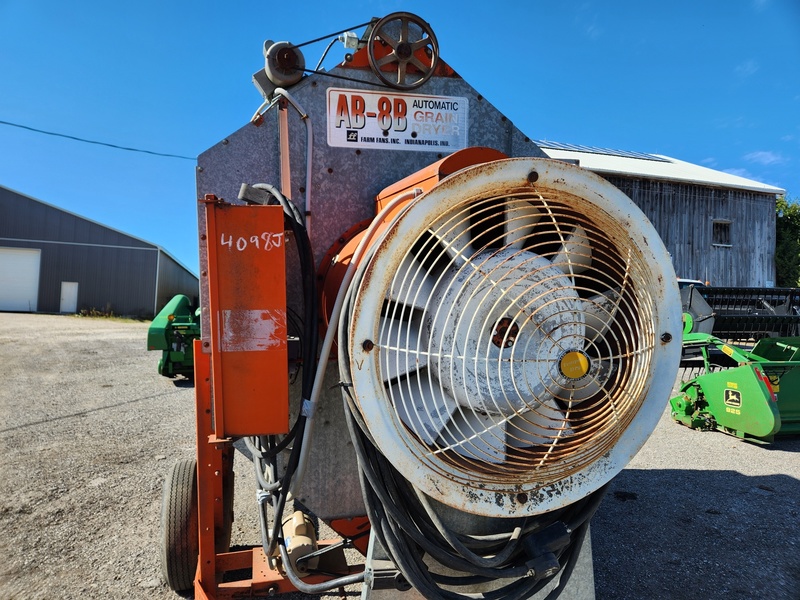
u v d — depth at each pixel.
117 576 3.12
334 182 2.57
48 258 28.06
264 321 1.93
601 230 1.87
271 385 1.94
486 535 1.98
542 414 1.91
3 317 22.06
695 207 17.55
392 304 1.93
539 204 1.93
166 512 2.74
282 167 2.52
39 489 4.37
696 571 3.25
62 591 2.97
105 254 29.00
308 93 2.55
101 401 7.55
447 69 2.73
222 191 2.48
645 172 16.56
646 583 3.12
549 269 1.78
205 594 2.37
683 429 6.50
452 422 1.85
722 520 3.97
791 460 5.38
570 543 2.03
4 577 3.09
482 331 1.65
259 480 2.33
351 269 1.87
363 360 1.59
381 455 1.84
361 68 2.62
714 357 6.88
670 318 1.88
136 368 10.41
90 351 12.51
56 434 5.92
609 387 2.04
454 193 1.62
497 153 2.03
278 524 2.12
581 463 1.81
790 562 3.37
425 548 1.78
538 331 1.73
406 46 2.62
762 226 18.70
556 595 1.97
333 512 2.42
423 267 1.93
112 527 3.74
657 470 5.09
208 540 2.43
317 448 2.38
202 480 2.40
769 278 18.89
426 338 1.86
